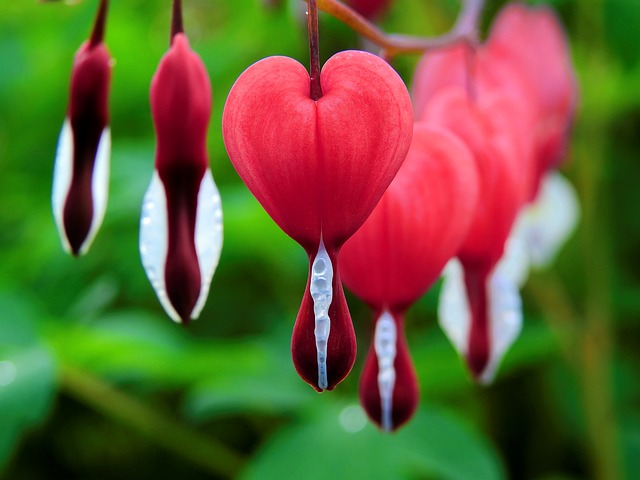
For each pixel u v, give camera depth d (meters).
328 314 0.16
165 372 0.31
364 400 0.18
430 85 0.23
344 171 0.16
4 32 0.45
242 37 0.39
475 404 0.34
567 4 0.35
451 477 0.27
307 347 0.16
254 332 0.37
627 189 0.37
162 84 0.17
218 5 0.47
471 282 0.19
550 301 0.32
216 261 0.17
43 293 0.38
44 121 0.42
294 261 0.35
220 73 0.39
